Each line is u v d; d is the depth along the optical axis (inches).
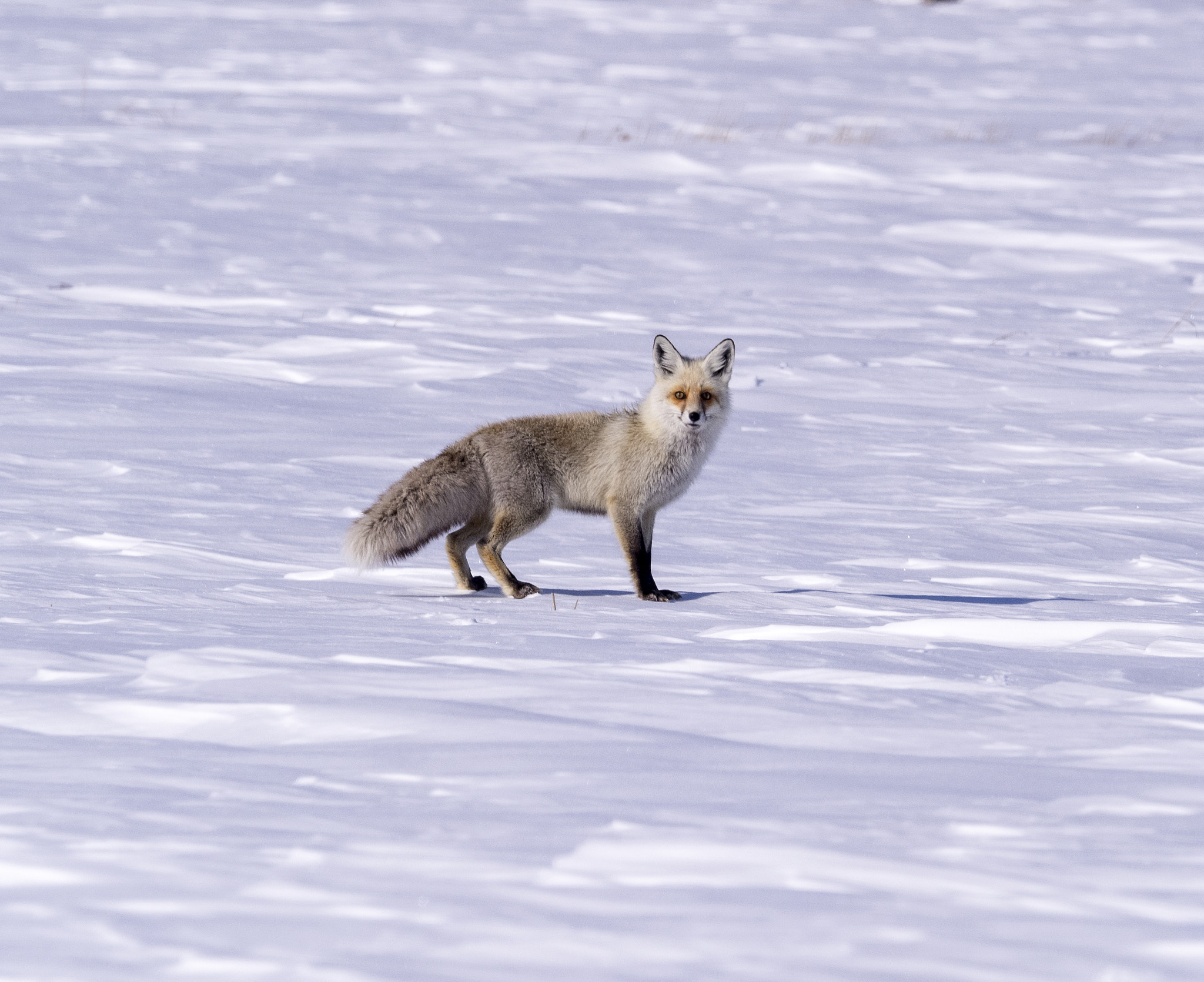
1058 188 2230.6
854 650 416.5
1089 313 1434.5
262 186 1943.9
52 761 274.1
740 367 1127.0
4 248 1475.1
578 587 555.2
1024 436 941.8
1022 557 631.2
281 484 703.1
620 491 557.0
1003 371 1149.7
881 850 226.1
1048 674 389.7
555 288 1460.4
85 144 2203.5
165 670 354.9
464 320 1259.2
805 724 318.3
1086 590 561.6
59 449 749.9
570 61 3956.7
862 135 2714.1
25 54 3472.0
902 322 1366.9
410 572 583.2
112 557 539.2
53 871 208.2
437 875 209.3
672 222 1876.2
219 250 1549.0
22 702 321.7
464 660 380.8
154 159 2108.8
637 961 179.0
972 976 176.2
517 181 2112.5
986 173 2332.7
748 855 221.1
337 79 3363.7
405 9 5231.3
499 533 542.9
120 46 3737.7
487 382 1003.3
